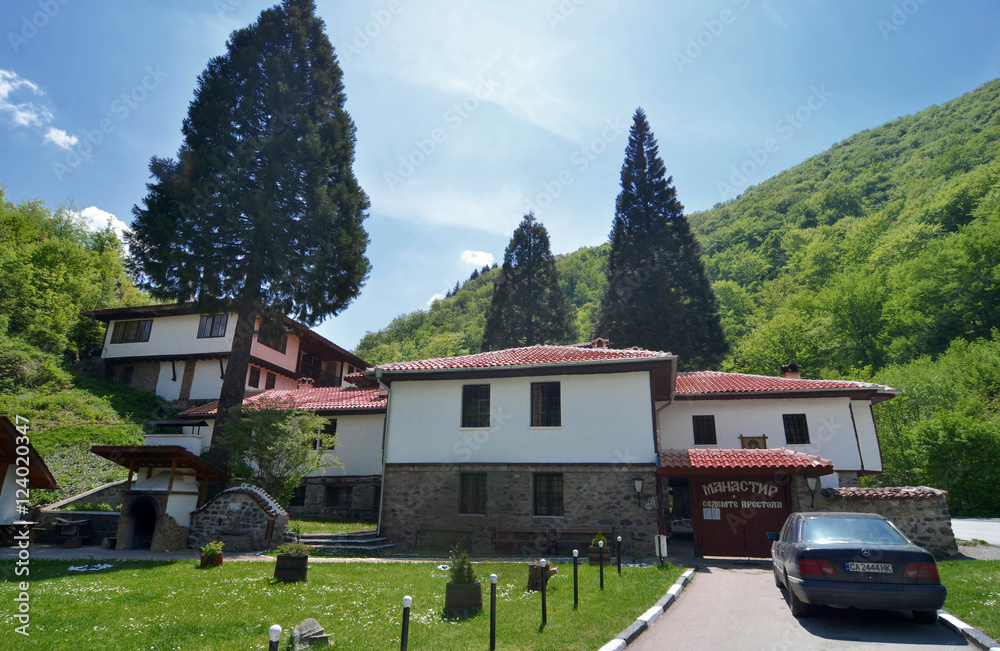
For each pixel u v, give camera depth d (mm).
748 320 66875
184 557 13195
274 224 20141
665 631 7004
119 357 33688
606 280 43500
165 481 15148
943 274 50594
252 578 10422
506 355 19594
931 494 13867
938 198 67000
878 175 107312
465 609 7727
